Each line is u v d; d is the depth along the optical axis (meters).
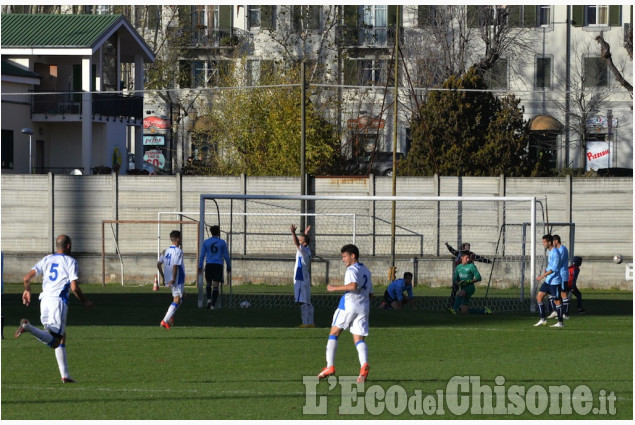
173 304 51.00
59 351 33.22
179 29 156.50
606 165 147.25
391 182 88.12
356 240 88.44
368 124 129.00
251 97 122.50
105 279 88.75
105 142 125.62
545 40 150.25
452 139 103.25
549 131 141.25
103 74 127.50
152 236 88.75
